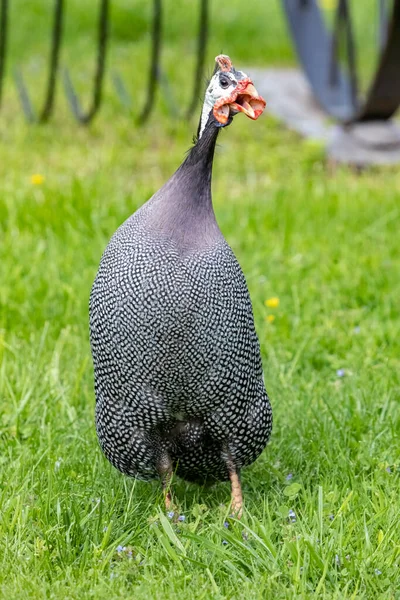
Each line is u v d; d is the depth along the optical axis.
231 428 5.56
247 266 9.70
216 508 5.85
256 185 12.40
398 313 8.89
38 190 11.59
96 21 21.09
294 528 5.50
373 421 6.90
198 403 5.44
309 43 16.59
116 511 5.80
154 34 14.21
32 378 7.41
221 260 5.38
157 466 5.69
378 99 13.06
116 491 6.02
